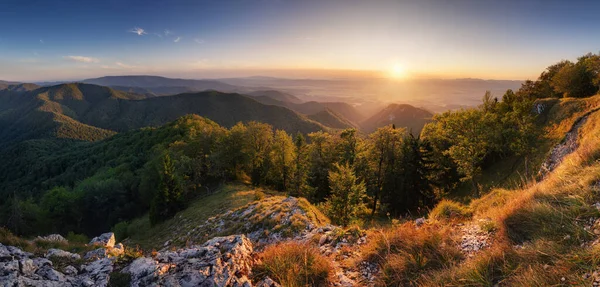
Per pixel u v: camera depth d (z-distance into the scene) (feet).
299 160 171.32
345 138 153.17
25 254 20.70
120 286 18.11
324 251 30.42
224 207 103.14
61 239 33.58
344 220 73.10
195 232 76.38
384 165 135.13
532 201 22.63
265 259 23.50
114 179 220.84
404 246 23.58
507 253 17.53
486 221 25.77
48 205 194.59
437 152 148.87
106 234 44.06
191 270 19.84
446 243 23.15
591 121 84.79
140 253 24.06
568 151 83.56
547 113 144.66
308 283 21.63
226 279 19.53
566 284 13.23
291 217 54.65
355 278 22.50
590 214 17.65
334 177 79.66
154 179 177.47
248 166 185.16
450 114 150.92
